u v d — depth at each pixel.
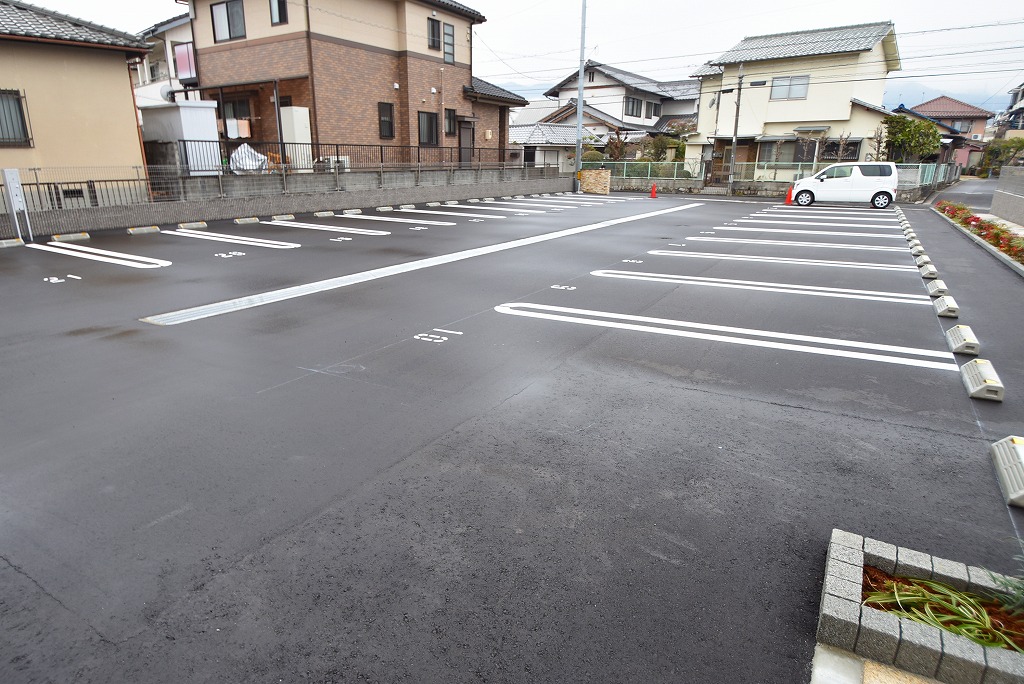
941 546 2.31
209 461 2.88
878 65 23.48
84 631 1.88
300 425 3.26
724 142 25.72
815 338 4.92
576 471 2.83
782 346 4.70
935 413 3.50
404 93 17.98
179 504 2.54
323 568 2.17
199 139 12.52
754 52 24.12
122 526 2.39
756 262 8.45
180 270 7.43
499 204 17.89
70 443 3.05
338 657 1.79
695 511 2.53
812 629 1.91
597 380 3.96
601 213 15.69
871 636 1.76
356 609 1.98
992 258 9.16
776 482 2.76
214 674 1.73
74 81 10.94
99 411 3.43
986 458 2.99
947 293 6.38
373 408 3.48
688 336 4.94
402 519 2.46
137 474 2.77
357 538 2.34
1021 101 44.12
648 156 29.05
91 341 4.69
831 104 22.84
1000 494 2.67
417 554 2.25
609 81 33.19
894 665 1.76
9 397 3.62
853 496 2.65
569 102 34.81
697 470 2.85
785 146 24.20
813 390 3.83
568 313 5.62
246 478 2.74
